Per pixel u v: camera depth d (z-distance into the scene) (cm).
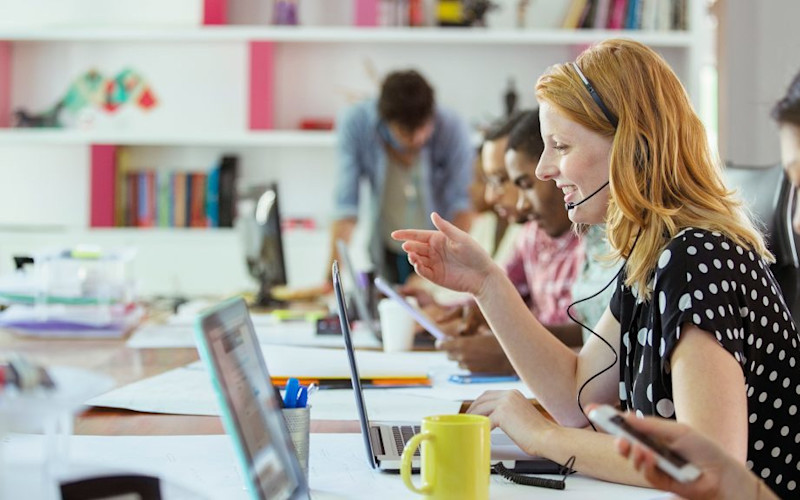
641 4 477
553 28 500
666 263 125
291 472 101
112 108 500
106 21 495
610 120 136
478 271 160
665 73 137
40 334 283
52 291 285
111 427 151
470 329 258
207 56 498
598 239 228
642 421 96
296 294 388
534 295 309
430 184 444
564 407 160
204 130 498
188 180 495
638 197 132
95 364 223
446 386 193
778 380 130
